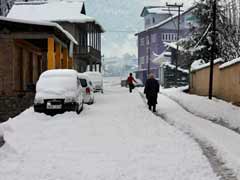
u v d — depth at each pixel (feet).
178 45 141.90
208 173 26.12
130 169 27.12
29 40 94.48
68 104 57.93
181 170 26.84
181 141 37.50
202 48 129.18
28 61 107.34
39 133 42.47
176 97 98.78
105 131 43.65
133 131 43.62
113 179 24.73
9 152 32.17
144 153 32.37
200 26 132.26
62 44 98.73
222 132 43.91
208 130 45.11
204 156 31.17
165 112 65.46
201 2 131.03
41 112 58.08
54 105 57.98
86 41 188.34
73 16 168.76
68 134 41.83
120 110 65.05
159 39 273.13
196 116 61.21
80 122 50.80
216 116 61.46
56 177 25.27
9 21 81.87
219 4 124.06
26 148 34.42
